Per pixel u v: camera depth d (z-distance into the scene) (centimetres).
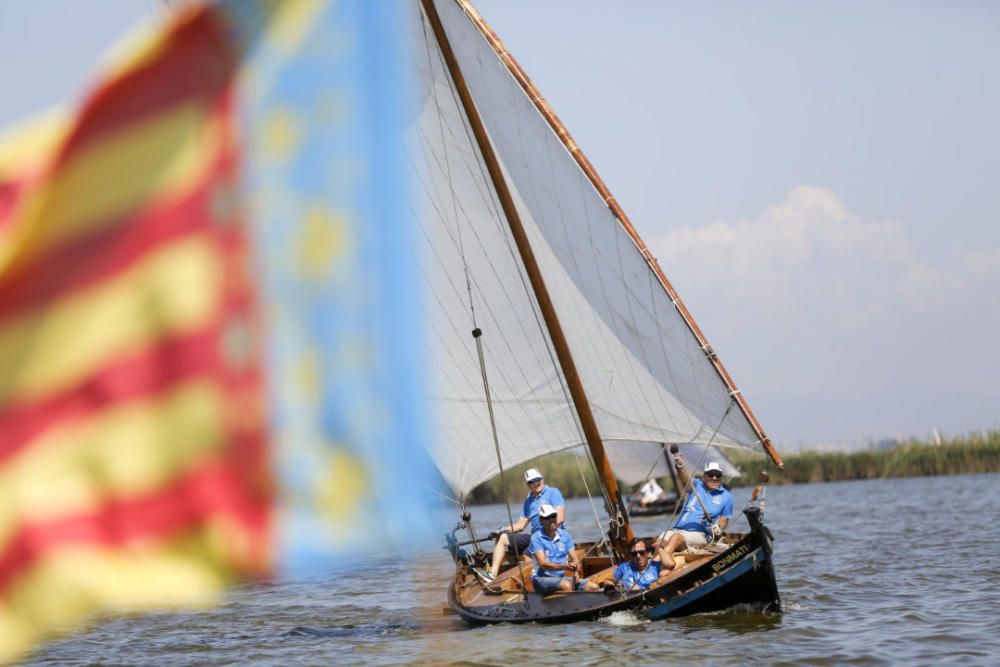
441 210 7906
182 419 816
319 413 813
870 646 6216
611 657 6066
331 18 837
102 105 826
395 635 7538
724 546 7850
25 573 807
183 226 825
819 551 12538
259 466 813
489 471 8512
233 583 800
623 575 7450
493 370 8269
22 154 837
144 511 812
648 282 7925
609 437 8450
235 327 816
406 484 816
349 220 830
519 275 8212
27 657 7162
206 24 827
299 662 6612
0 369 829
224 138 830
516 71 8031
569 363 8275
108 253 829
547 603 7425
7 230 834
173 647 7488
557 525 7619
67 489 810
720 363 7925
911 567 10225
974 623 6869
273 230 829
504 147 8012
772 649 6175
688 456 14662
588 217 7988
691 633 6731
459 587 8256
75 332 824
